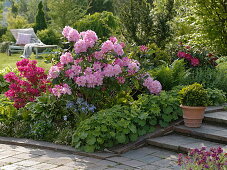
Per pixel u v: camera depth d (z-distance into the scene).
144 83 6.71
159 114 6.27
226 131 5.91
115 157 5.29
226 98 8.00
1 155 5.41
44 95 6.84
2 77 8.83
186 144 5.55
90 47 6.13
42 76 7.08
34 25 26.06
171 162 5.00
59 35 22.70
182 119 6.55
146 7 10.79
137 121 5.94
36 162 5.04
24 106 7.06
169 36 10.72
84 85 5.96
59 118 6.62
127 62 6.36
